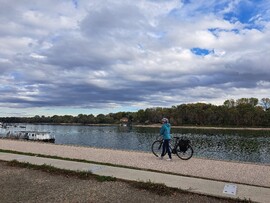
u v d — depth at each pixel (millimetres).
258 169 10438
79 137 88000
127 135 97375
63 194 6988
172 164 11312
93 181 8336
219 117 159375
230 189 7391
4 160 11891
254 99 161750
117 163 11445
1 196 6789
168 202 6461
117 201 6477
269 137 90875
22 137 63062
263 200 6582
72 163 11047
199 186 7672
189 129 141000
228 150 52500
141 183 7809
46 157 12906
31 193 7059
